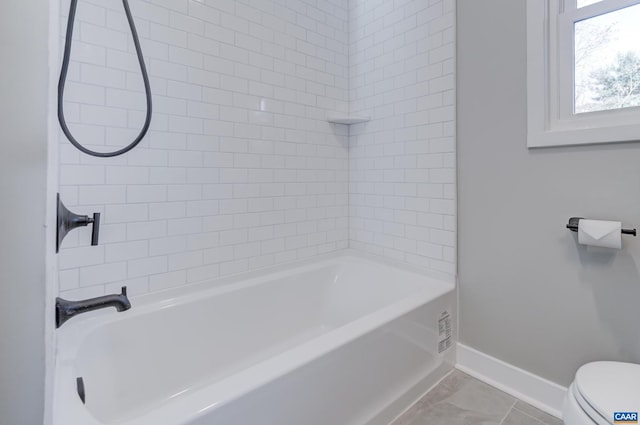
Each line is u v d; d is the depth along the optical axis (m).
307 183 1.99
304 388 0.97
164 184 1.44
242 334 1.63
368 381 1.19
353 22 2.14
